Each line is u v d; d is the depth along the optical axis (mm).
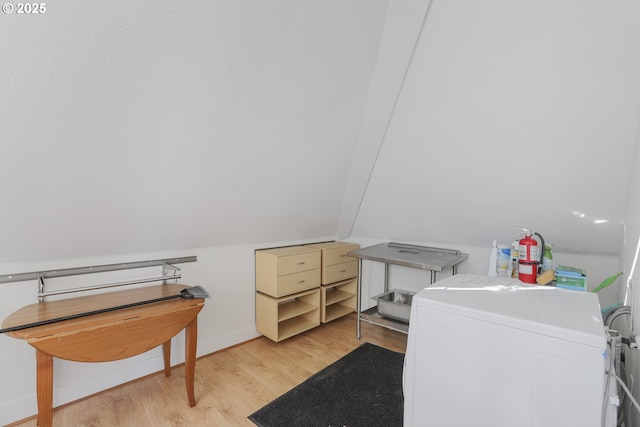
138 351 1698
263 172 2215
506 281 1605
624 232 1845
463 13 1534
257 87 1706
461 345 1205
